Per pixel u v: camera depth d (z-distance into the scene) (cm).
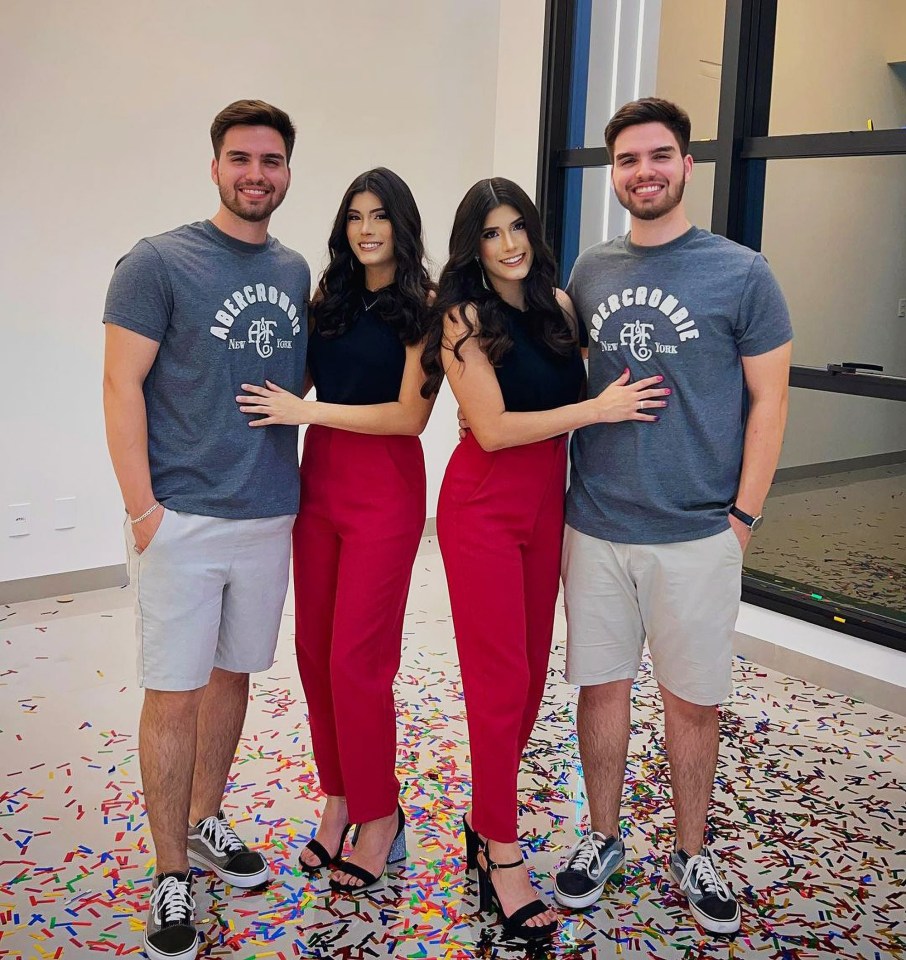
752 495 216
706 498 216
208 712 240
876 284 372
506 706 219
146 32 417
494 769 220
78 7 399
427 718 329
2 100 389
